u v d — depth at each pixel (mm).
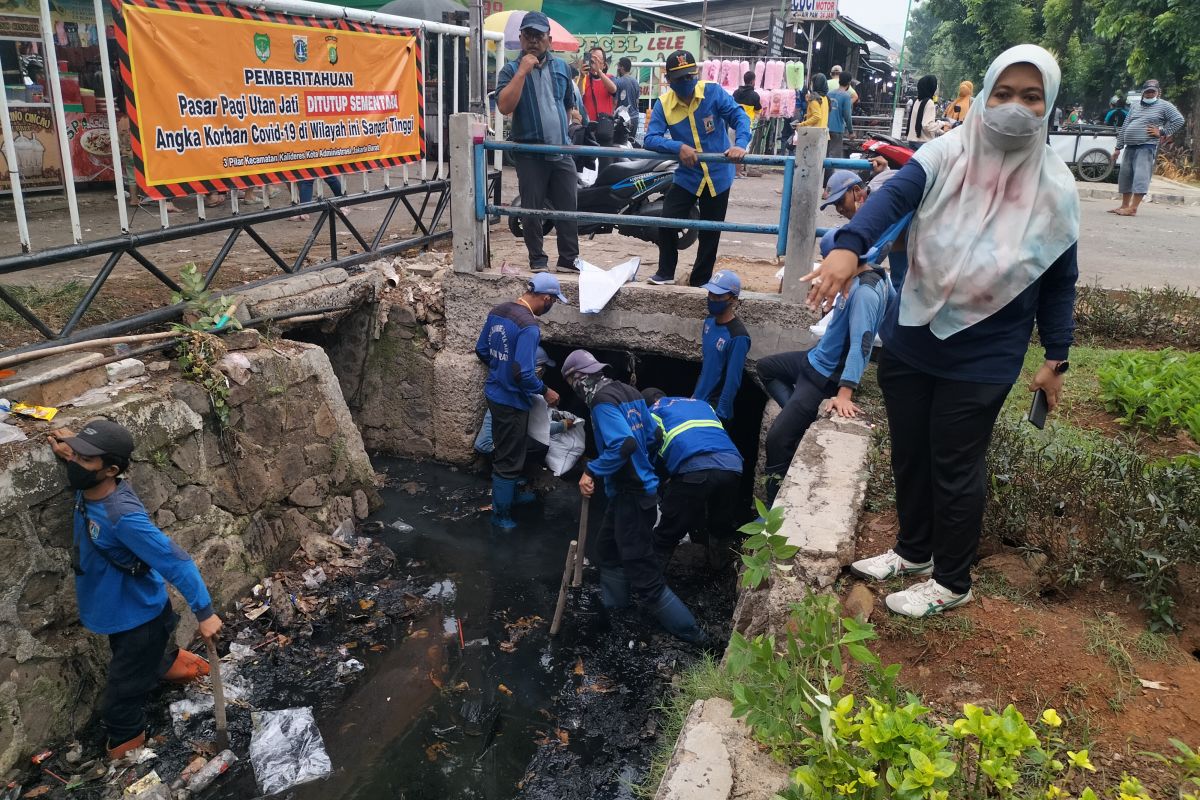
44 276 5863
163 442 4129
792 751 2426
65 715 3609
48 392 3877
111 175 9203
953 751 2387
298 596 4754
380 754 3668
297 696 4004
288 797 3420
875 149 4699
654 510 4496
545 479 6430
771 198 11828
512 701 4043
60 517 3557
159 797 3303
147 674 3572
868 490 3826
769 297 5617
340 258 6438
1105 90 26047
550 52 6141
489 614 4719
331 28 5914
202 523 4406
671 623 4527
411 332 6320
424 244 7352
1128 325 6047
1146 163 11594
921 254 2557
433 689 4102
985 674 2707
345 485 5504
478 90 7145
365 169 6500
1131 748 2383
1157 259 8602
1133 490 3359
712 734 2576
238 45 5207
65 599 3605
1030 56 2301
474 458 6457
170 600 4051
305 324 5801
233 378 4602
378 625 4570
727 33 19328
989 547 3391
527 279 6082
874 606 3039
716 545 5191
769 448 4898
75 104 8672
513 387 5457
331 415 5383
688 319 5828
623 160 7848
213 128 5109
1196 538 3016
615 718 3947
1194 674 2654
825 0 19109
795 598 3164
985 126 2389
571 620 4699
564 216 5863
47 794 3367
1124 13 19656
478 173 6035
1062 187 2434
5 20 7863
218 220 5188
